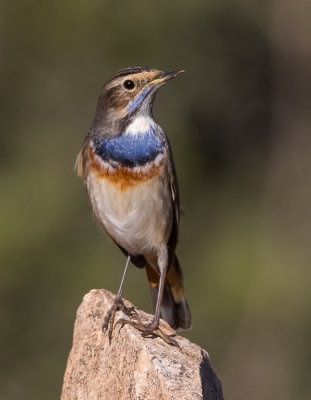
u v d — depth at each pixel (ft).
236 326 55.77
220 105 61.98
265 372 54.95
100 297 26.89
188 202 59.93
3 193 56.03
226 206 61.21
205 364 24.27
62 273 54.80
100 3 58.34
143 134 28.76
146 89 28.86
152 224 29.09
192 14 60.13
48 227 55.26
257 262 58.08
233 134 62.90
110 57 58.80
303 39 66.49
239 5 63.10
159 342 25.17
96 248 55.26
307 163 64.90
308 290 56.80
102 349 25.64
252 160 63.98
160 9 59.11
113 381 24.81
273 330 55.72
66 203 56.03
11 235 54.49
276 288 56.44
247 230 60.59
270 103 65.05
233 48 63.00
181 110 59.77
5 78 58.75
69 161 57.52
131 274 54.44
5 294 54.44
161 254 29.60
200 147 60.64
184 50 59.88
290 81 66.18
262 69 64.95
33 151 57.82
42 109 58.90
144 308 53.62
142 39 59.00
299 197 64.03
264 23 64.90
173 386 22.63
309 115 66.54
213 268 57.98
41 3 58.39
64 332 54.49
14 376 53.78
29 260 54.70
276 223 62.13
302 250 60.59
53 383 53.67
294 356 55.31
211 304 56.39
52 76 59.06
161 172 28.84
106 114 28.99
